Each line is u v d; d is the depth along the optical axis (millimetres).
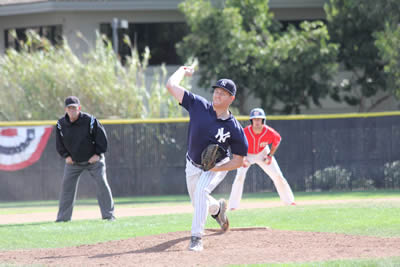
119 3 65062
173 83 18984
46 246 21953
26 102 54531
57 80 54312
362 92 63656
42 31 68625
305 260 16359
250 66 62656
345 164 48156
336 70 62312
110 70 55312
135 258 17547
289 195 35781
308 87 62375
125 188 47156
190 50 61469
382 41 56031
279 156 47906
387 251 17703
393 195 42125
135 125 47375
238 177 34188
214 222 26938
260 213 30156
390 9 56750
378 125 48094
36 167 45781
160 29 68812
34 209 40656
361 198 40469
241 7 62312
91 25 67438
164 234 22781
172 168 47656
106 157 47062
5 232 25453
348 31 62375
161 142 47594
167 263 16312
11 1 66812
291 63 60250
